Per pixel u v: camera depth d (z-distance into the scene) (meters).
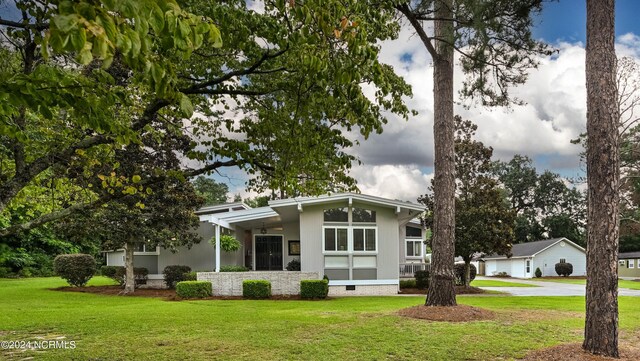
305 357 6.36
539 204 54.81
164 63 2.79
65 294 16.30
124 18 2.03
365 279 17.80
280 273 16.39
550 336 7.96
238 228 21.92
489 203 21.42
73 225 15.62
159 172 5.67
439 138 11.80
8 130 3.72
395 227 18.20
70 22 1.78
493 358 6.39
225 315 10.49
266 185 6.70
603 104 6.65
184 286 15.35
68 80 3.11
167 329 8.51
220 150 5.55
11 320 9.47
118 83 6.20
